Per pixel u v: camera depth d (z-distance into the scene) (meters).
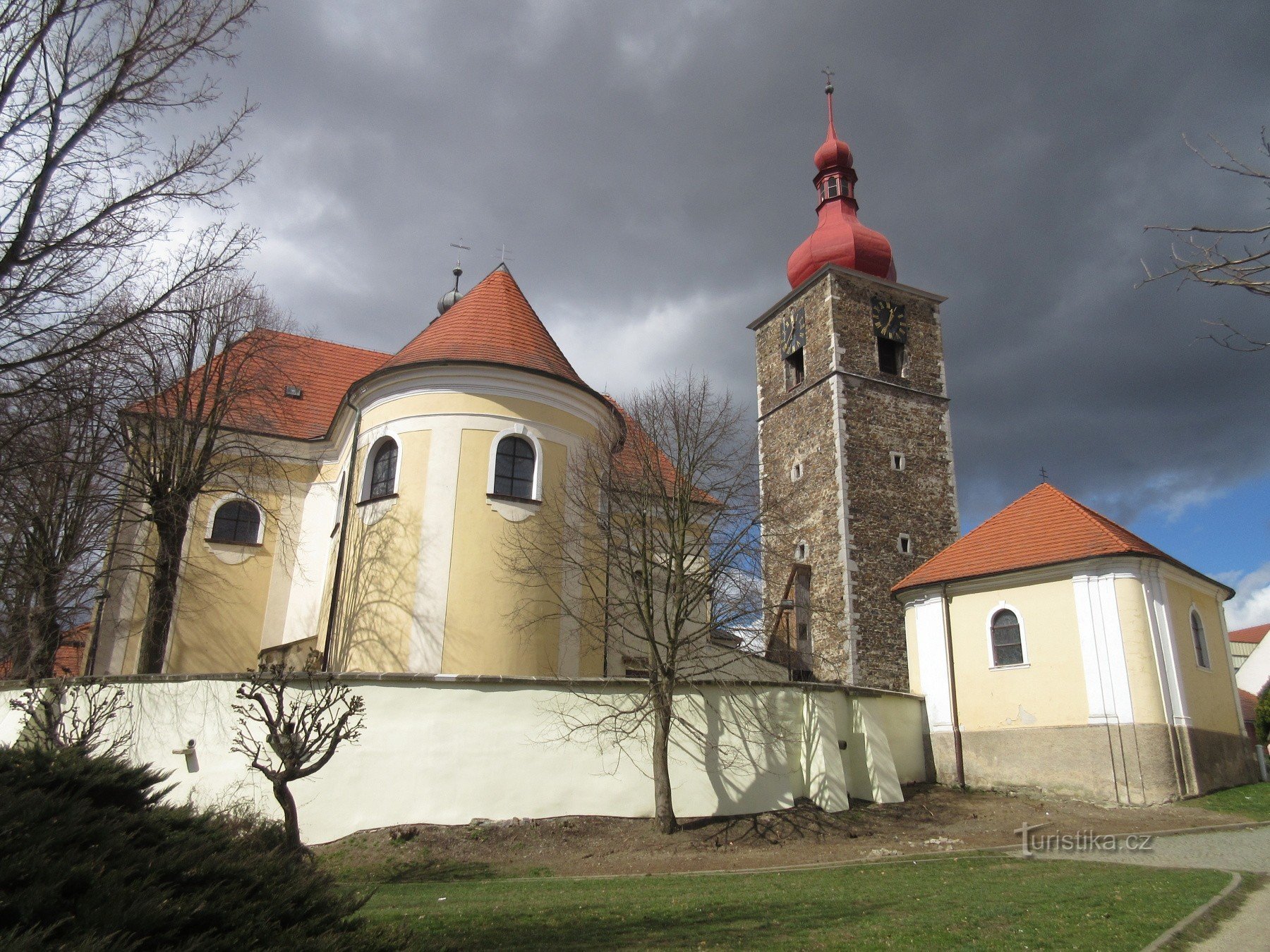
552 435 22.25
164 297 9.18
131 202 8.79
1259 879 11.34
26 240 8.15
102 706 15.43
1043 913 9.13
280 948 5.30
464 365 21.72
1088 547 21.98
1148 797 19.73
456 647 19.97
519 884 12.50
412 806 15.37
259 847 7.45
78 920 4.72
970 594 23.91
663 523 21.11
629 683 17.27
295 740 13.03
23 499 10.54
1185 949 7.87
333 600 21.77
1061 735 21.27
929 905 9.70
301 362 30.19
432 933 8.41
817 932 8.46
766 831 16.56
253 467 25.03
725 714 18.03
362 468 22.38
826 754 18.72
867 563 33.81
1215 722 22.36
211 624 24.95
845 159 41.72
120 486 20.92
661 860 14.48
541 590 20.89
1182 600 22.53
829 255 39.28
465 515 20.86
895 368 38.97
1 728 17.12
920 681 24.50
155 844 6.19
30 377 8.38
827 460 35.72
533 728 16.34
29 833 5.42
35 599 20.97
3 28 7.96
